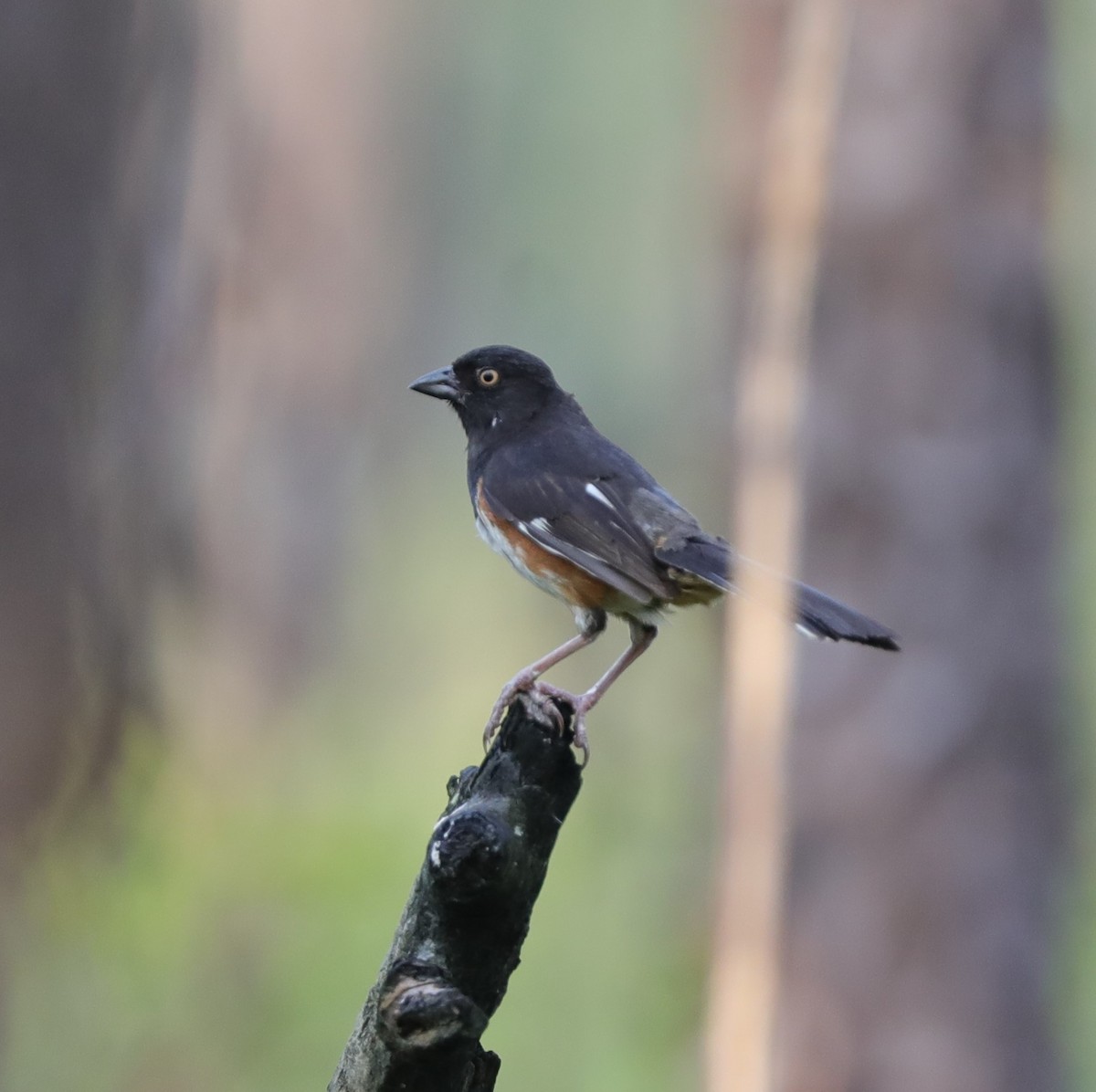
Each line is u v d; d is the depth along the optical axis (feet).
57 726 35.91
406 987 15.40
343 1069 16.37
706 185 42.86
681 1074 39.06
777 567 32.78
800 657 38.17
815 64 34.32
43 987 39.32
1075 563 43.16
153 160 39.75
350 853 50.03
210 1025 42.80
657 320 78.13
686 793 42.47
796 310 33.63
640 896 50.29
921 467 38.17
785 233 33.88
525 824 17.34
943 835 37.91
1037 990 38.68
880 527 38.19
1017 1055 38.19
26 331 34.91
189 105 43.37
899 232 38.47
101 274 36.99
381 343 69.36
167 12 41.22
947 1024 37.78
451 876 15.81
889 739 37.86
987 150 38.88
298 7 58.95
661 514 29.25
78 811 37.04
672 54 79.46
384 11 66.49
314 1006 44.32
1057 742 39.50
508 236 80.18
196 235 46.55
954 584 38.29
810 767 37.91
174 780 41.78
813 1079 37.50
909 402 38.34
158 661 38.93
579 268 80.07
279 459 59.00
